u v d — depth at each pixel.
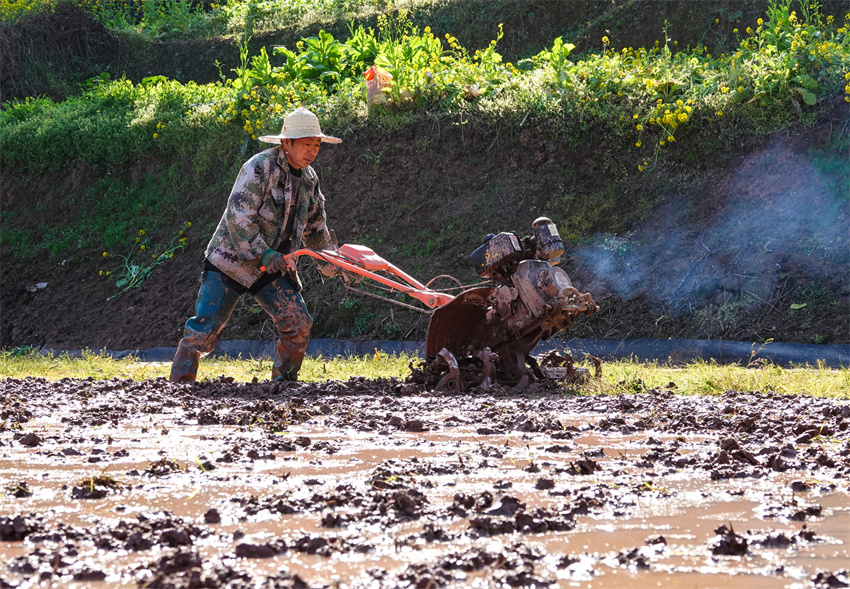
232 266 7.93
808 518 2.62
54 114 21.70
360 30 19.12
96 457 3.86
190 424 5.25
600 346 12.73
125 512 2.74
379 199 16.27
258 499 2.89
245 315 15.38
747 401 6.28
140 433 4.81
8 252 19.30
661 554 2.21
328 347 14.25
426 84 16.86
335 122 17.17
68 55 26.73
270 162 7.91
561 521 2.52
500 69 17.50
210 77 26.45
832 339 11.87
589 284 13.91
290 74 18.97
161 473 3.44
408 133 16.53
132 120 20.19
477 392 7.15
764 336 12.30
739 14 20.16
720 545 2.22
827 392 6.88
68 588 1.94
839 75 14.28
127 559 2.19
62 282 18.34
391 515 2.63
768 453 3.90
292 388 7.48
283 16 27.56
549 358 7.96
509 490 3.07
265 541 2.35
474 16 23.00
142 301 17.09
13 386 7.71
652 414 5.51
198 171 18.45
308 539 2.29
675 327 12.95
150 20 29.38
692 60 15.84
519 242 7.31
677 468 3.57
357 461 3.78
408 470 3.44
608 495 2.97
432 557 2.19
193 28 28.64
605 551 2.24
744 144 14.32
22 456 3.96
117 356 15.39
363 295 14.99
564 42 21.66
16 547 2.31
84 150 20.23
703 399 6.50
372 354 13.78
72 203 19.81
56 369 11.34
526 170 15.51
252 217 7.82
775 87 14.37
